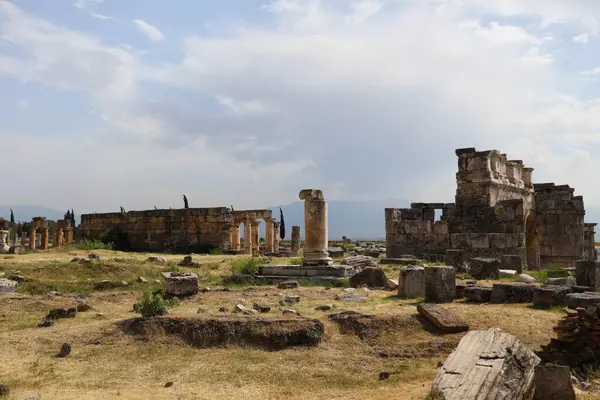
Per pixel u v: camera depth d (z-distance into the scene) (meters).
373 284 21.31
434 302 16.45
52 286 21.66
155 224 44.62
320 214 25.64
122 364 11.59
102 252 34.31
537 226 38.41
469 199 32.50
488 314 13.97
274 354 12.09
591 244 41.78
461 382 8.39
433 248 31.30
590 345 11.16
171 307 16.48
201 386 10.35
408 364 11.38
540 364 9.29
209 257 33.31
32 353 12.27
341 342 12.65
